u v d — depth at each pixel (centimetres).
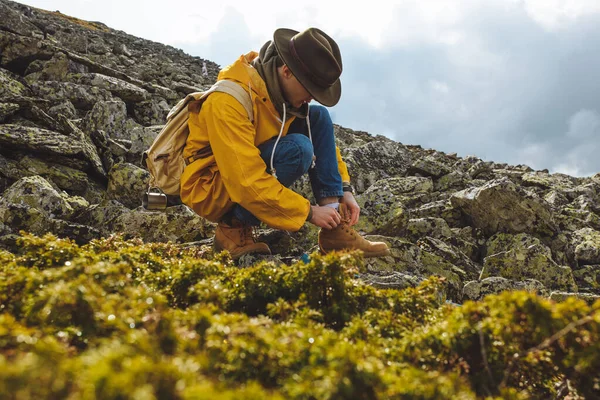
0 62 1212
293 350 189
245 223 446
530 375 241
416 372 183
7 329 183
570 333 202
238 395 144
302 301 262
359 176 967
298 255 556
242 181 387
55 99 995
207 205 425
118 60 1948
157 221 566
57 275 233
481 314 223
